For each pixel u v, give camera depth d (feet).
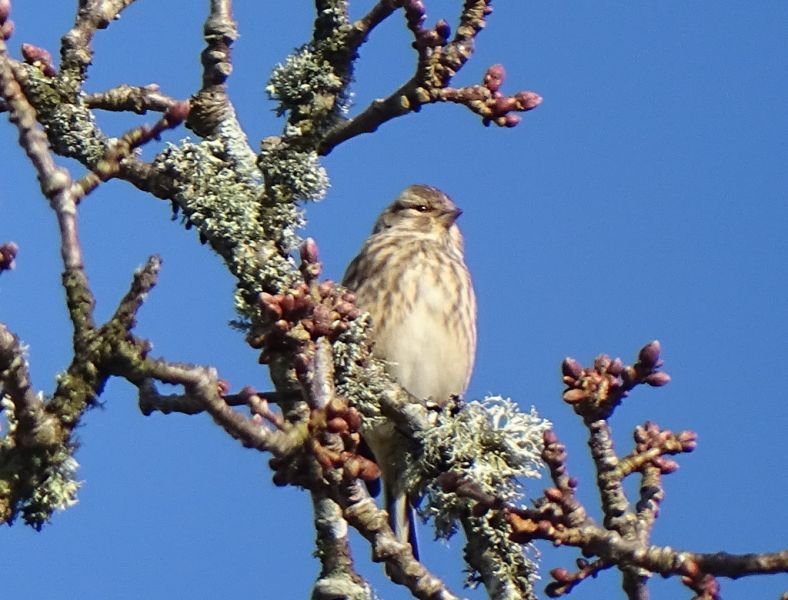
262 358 26.91
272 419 26.23
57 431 26.99
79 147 34.94
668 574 25.27
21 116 26.76
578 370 27.76
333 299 27.50
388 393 34.53
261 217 34.94
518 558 31.96
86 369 27.07
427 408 34.65
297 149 35.73
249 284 33.58
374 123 35.29
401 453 35.53
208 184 34.35
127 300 27.09
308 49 36.88
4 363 26.25
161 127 27.22
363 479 26.71
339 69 36.73
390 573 26.89
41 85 35.04
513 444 34.09
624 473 27.63
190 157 34.60
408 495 36.50
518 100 34.06
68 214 26.94
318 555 29.48
